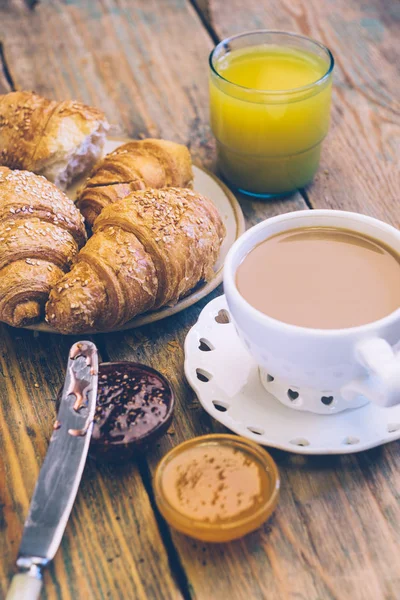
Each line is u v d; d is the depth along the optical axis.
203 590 0.56
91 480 0.60
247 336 0.59
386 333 0.57
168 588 0.56
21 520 0.59
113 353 0.68
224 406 0.62
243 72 0.81
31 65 0.94
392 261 0.61
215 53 0.80
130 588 0.56
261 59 0.81
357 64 0.92
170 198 0.69
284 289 0.60
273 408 0.62
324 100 0.76
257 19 0.99
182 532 0.57
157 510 0.59
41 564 0.55
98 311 0.66
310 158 0.78
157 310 0.69
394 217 0.77
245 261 0.61
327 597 0.55
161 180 0.75
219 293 0.71
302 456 0.61
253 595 0.56
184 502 0.57
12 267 0.67
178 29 0.98
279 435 0.60
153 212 0.68
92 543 0.58
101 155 0.80
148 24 0.99
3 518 0.59
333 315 0.58
